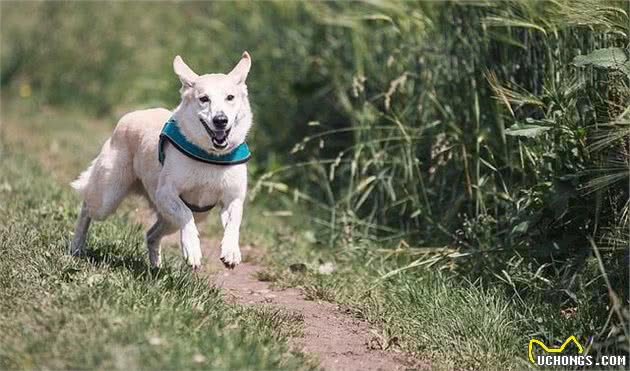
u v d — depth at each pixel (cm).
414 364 907
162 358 748
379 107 1452
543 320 965
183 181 969
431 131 1321
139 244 1151
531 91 1203
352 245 1291
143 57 2428
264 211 1555
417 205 1288
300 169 1595
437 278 1096
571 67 1105
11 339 786
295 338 941
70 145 1945
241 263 1280
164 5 2583
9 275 930
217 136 942
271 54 1753
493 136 1235
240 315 939
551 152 1081
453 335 953
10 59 2472
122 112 2253
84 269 966
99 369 733
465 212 1262
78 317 815
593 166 1027
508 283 1062
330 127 1588
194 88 963
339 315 1041
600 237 1014
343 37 1595
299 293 1130
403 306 1036
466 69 1273
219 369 748
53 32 2497
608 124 966
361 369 881
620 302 929
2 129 2070
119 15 2534
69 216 1305
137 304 873
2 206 1301
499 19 1156
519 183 1181
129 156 1048
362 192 1408
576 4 1030
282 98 1695
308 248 1350
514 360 907
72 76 2436
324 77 1652
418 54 1371
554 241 1053
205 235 1435
